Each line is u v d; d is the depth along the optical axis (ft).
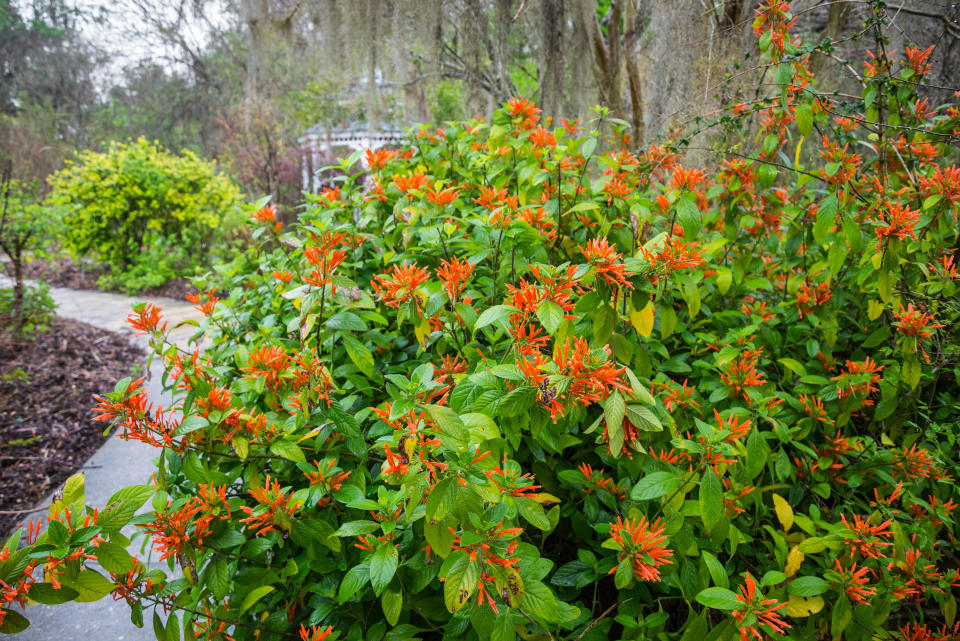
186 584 3.99
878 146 5.71
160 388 14.40
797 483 4.95
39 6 76.48
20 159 49.34
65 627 7.21
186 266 30.25
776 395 5.01
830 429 5.13
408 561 3.73
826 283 5.65
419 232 5.28
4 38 73.20
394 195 6.41
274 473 4.90
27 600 3.00
